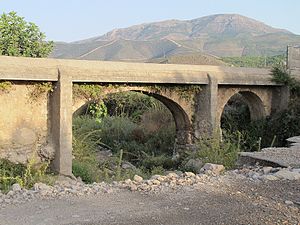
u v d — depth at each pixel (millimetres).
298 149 11992
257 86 18891
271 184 7996
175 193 7289
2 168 11500
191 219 5906
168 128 20984
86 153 15008
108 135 21000
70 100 12852
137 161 18344
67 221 5777
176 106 17062
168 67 15695
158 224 5684
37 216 5984
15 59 12242
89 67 13547
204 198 6980
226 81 17078
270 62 35406
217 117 17562
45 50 20172
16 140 12633
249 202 6781
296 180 8328
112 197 7039
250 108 20000
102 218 5914
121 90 14891
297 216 6145
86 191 7418
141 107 25406
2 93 12398
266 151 11711
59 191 7395
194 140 17109
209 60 35375
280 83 18922
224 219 5922
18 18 19766
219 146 13617
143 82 14891
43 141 13102
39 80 12516
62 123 12703
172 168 16750
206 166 9602
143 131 21438
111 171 14680
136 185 7879
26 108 12812
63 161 12711
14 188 7645
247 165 10844
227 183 8055
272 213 6230
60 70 12703
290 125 18156
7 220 5793
